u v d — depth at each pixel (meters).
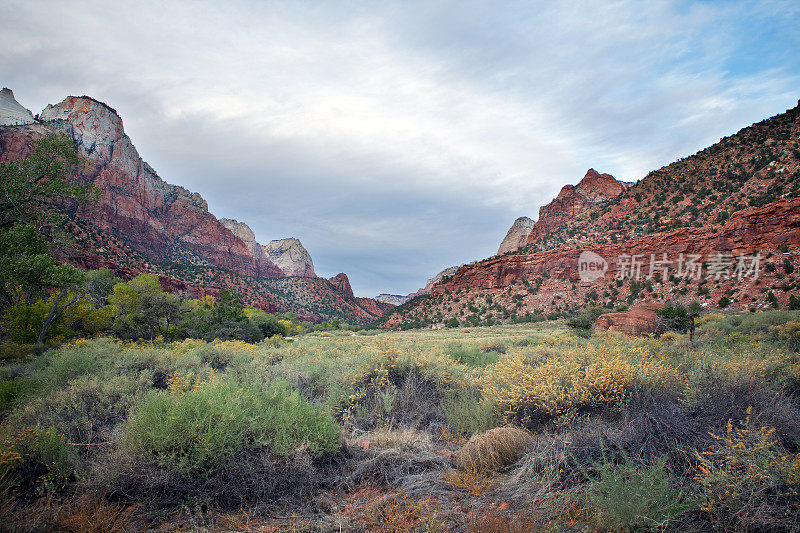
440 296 113.69
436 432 5.14
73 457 3.65
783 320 20.86
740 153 86.56
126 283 34.94
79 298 18.89
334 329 82.06
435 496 3.35
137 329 21.84
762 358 5.99
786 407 3.94
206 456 3.36
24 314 17.75
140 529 2.86
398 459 4.09
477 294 105.06
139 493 3.26
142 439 3.47
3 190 15.77
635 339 11.24
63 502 3.16
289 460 3.56
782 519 2.38
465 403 5.41
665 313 24.97
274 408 4.22
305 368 7.58
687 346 9.80
